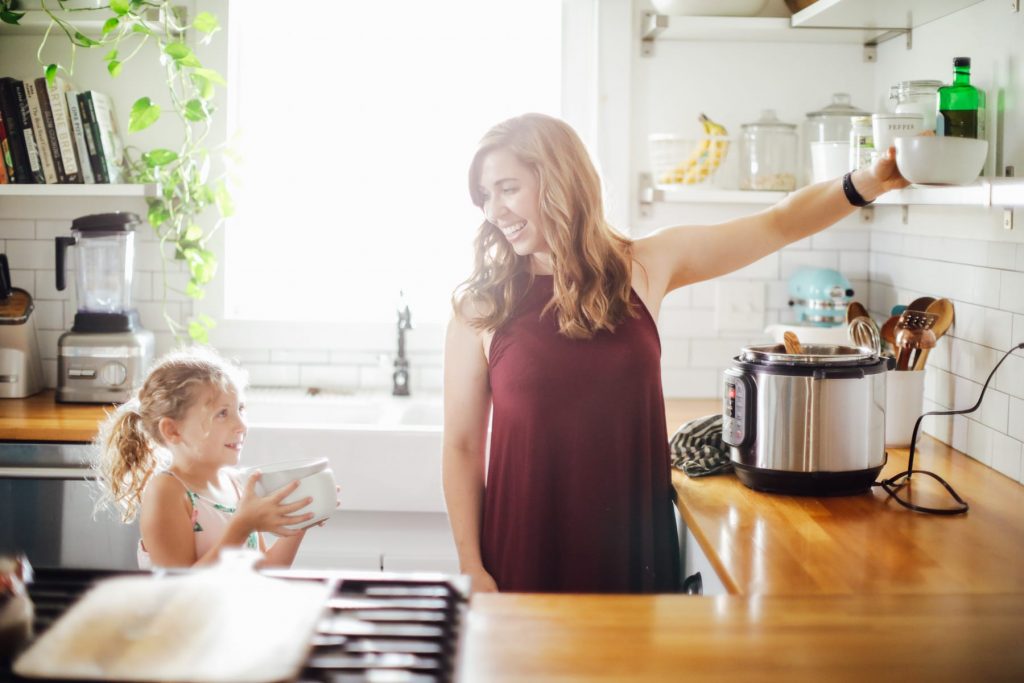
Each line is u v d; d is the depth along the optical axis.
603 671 1.21
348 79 3.35
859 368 2.08
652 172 3.15
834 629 1.35
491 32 3.32
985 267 2.37
